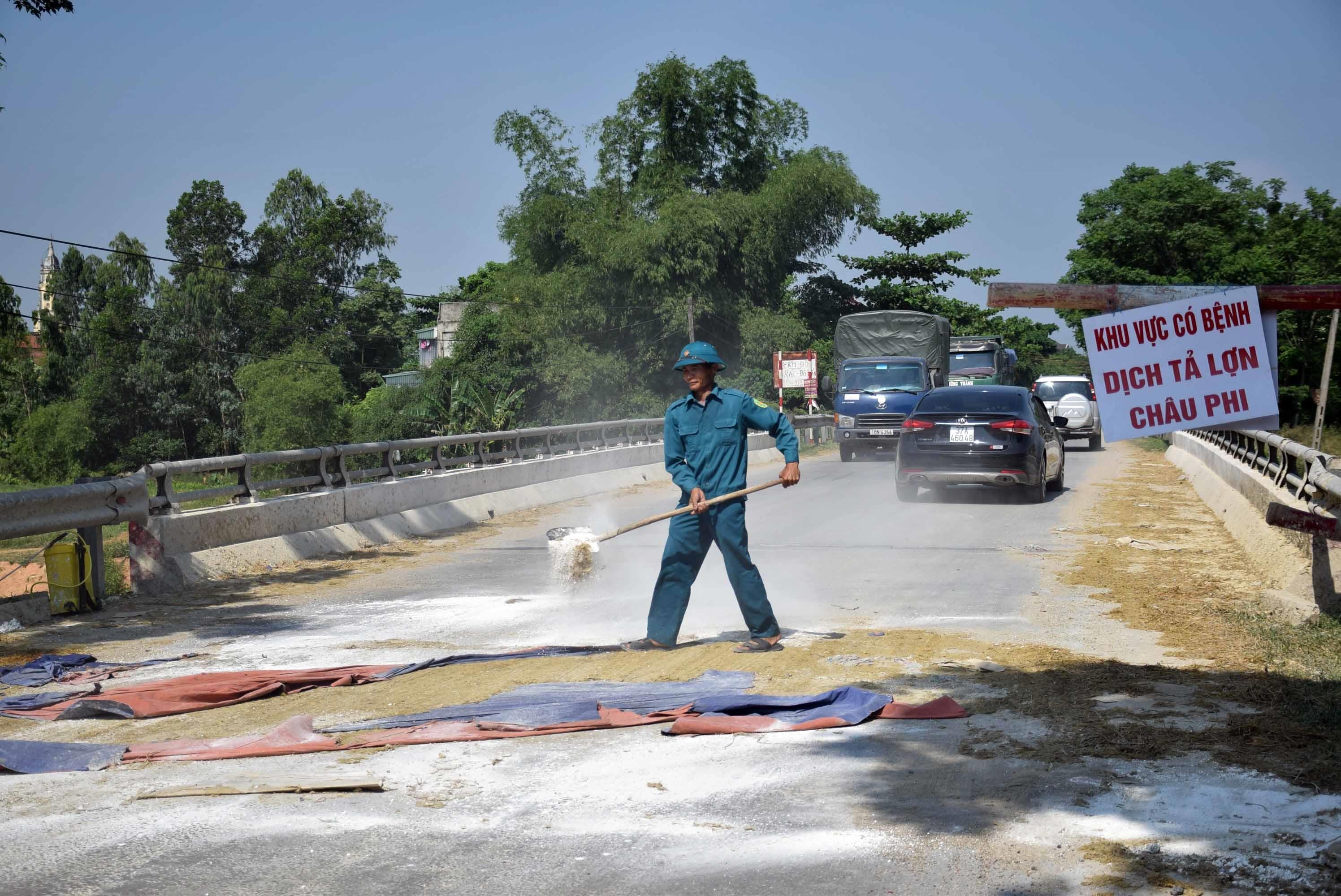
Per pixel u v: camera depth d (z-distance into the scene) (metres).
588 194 49.12
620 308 44.53
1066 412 28.12
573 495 18.31
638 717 5.27
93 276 69.69
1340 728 4.86
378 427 49.88
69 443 60.31
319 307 65.75
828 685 5.88
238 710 5.69
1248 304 4.62
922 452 15.23
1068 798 4.10
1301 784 4.18
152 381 60.94
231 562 10.38
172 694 5.82
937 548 11.20
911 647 6.77
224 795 4.32
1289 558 8.67
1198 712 5.16
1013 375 39.56
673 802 4.21
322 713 5.57
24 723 5.52
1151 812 3.94
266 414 52.22
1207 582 9.08
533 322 46.09
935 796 4.18
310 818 4.08
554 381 44.12
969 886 3.40
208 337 62.72
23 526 7.89
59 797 4.36
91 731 5.35
